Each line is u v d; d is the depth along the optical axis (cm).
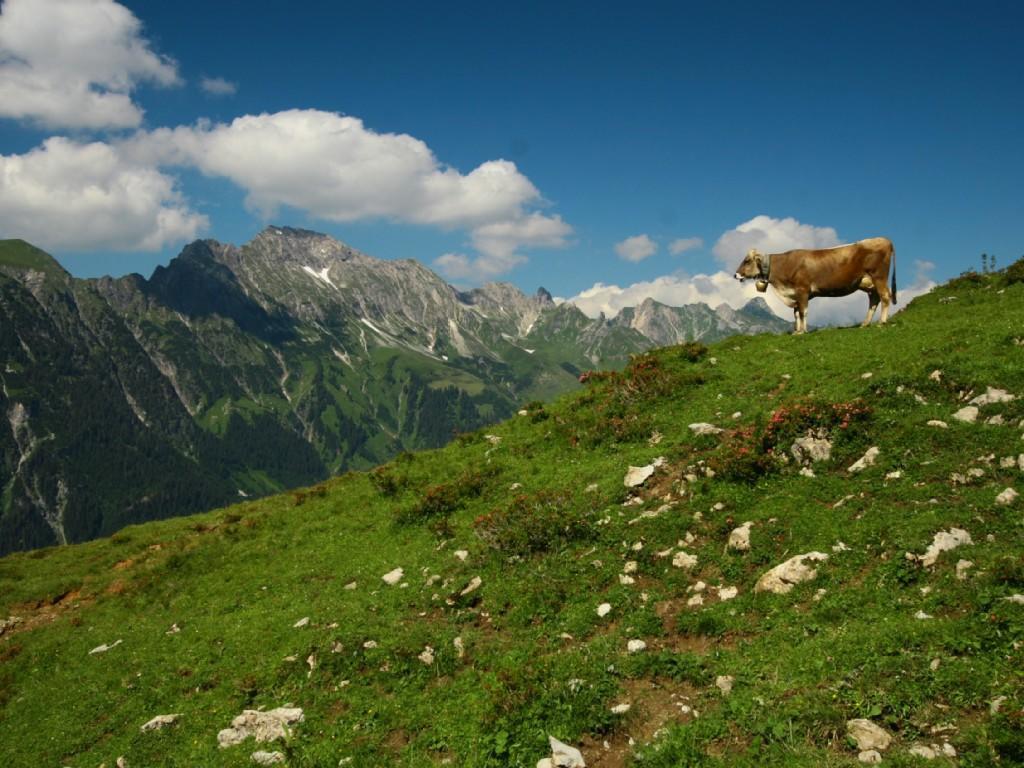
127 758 1505
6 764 1664
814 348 2608
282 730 1440
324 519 2722
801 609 1350
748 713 1066
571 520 1872
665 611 1490
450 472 2770
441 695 1423
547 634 1535
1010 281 3106
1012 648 1040
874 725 970
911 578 1311
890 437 1783
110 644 2147
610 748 1123
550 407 3022
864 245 2745
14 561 3209
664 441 2258
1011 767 841
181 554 2669
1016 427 1650
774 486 1788
